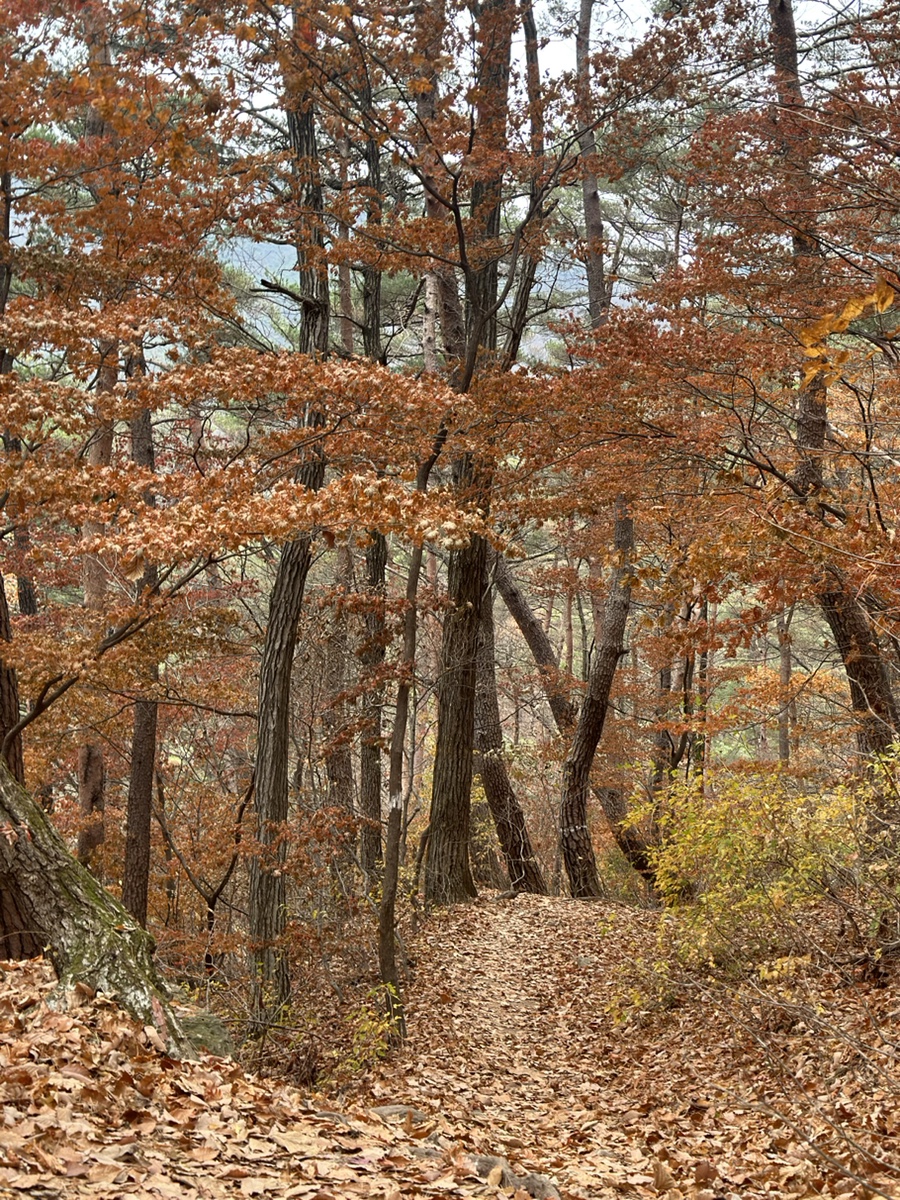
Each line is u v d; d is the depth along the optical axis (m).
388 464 10.17
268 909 12.55
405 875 17.33
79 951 6.23
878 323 10.85
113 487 8.08
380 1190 4.60
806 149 9.74
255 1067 10.11
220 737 17.06
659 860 11.77
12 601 22.30
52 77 9.00
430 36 10.77
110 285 9.83
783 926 10.04
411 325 22.97
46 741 13.23
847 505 9.89
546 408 10.89
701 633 9.47
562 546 21.38
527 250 13.32
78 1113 4.56
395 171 18.94
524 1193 5.02
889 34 10.00
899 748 9.30
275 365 8.37
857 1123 6.63
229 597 15.48
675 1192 5.61
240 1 9.91
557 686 21.41
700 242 10.30
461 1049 10.96
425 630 20.92
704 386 10.66
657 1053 9.96
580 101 11.99
